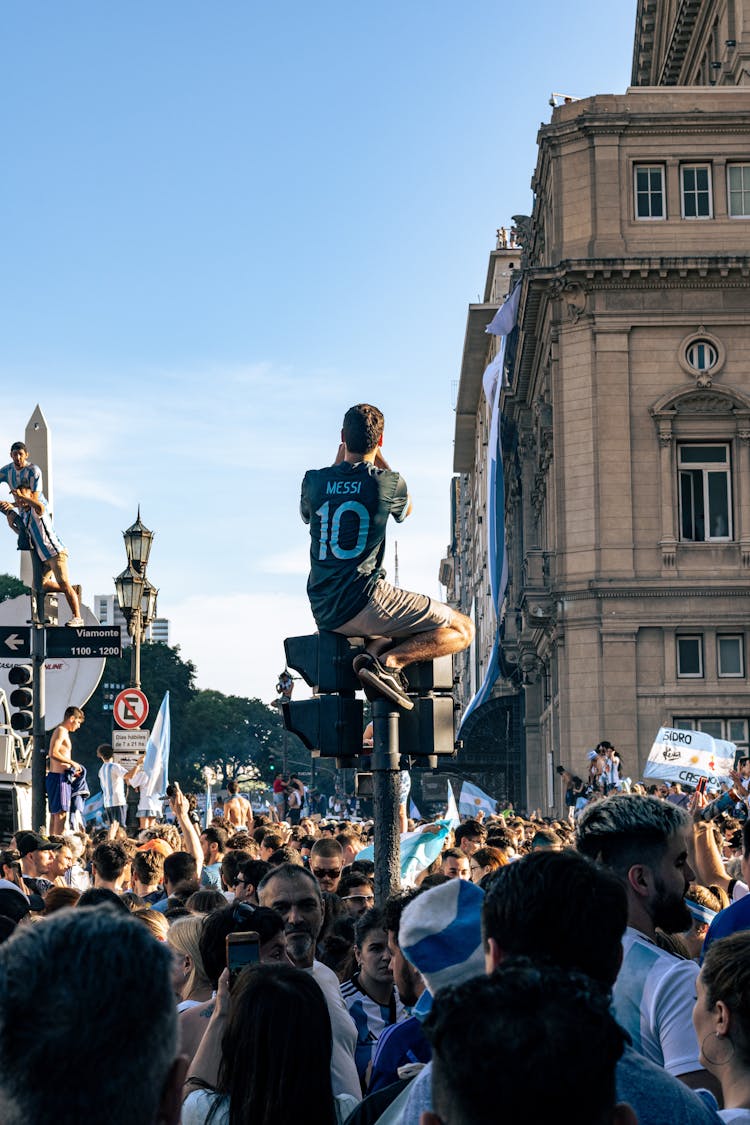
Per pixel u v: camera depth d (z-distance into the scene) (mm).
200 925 6824
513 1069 2473
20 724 19484
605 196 47719
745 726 46188
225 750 159125
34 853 13555
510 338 59656
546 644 52250
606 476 47125
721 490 47250
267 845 13391
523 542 61094
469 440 102188
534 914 3852
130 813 25312
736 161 47781
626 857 5066
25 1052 2471
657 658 46469
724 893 9156
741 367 47188
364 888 10602
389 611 8844
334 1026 6371
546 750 55344
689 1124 3518
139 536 25188
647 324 47438
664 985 4660
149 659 110312
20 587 113062
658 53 65688
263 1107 4543
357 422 9125
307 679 9016
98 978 2523
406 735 8914
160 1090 2574
